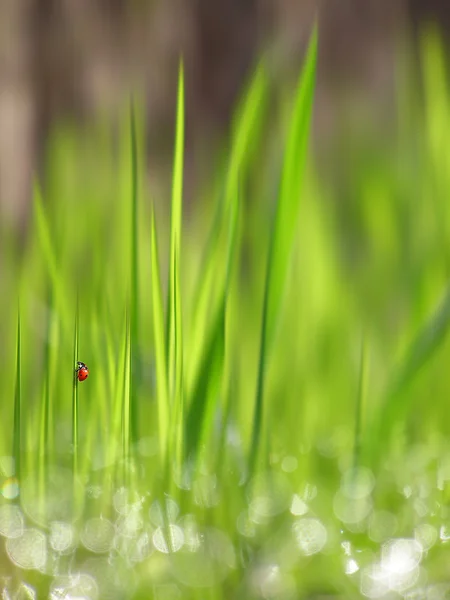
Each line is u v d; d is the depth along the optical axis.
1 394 1.08
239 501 0.96
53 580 0.93
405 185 1.14
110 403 0.97
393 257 1.14
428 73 1.08
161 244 1.25
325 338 1.09
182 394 0.94
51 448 0.98
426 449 1.03
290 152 0.95
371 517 0.98
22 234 1.49
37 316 1.08
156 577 0.93
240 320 1.09
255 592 0.93
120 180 1.08
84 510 0.96
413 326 1.04
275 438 1.04
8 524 0.96
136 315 0.96
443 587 0.93
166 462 0.94
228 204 0.96
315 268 1.09
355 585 0.93
